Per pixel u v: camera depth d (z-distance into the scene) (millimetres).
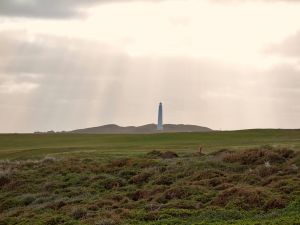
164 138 146500
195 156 75125
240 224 33469
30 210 49812
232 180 51688
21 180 65125
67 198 52969
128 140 144750
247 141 122938
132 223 38375
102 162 73375
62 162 75312
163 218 39500
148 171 60406
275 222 33188
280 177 49562
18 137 169500
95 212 43750
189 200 44656
